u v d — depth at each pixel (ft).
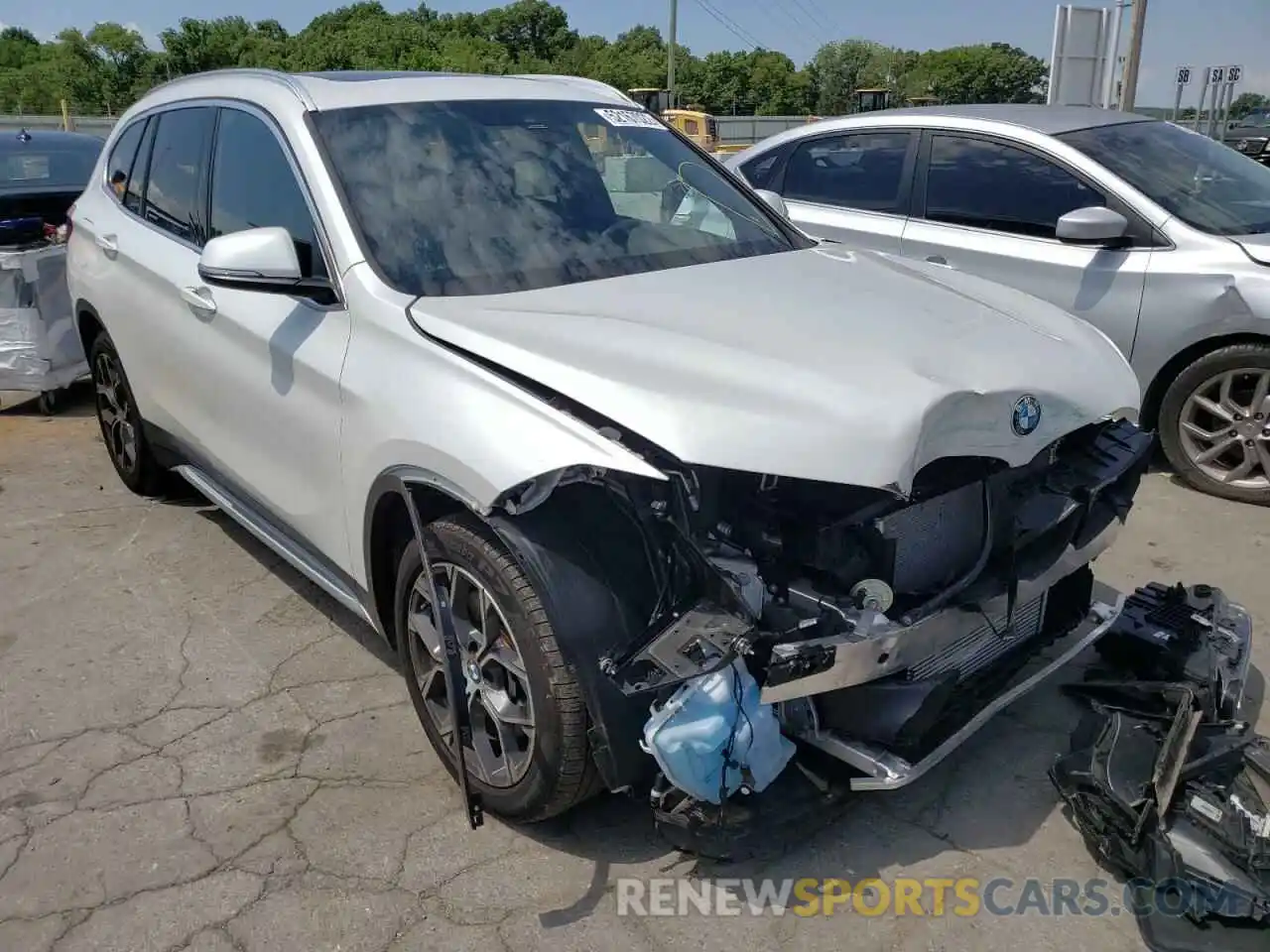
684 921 8.42
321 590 13.94
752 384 8.09
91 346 16.71
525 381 8.52
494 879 8.89
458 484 8.42
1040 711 10.99
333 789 10.05
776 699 7.72
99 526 16.17
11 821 9.68
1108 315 16.69
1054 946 8.11
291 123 11.22
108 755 10.64
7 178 24.20
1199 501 16.28
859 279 10.94
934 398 7.88
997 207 18.17
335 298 10.19
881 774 8.18
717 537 8.08
